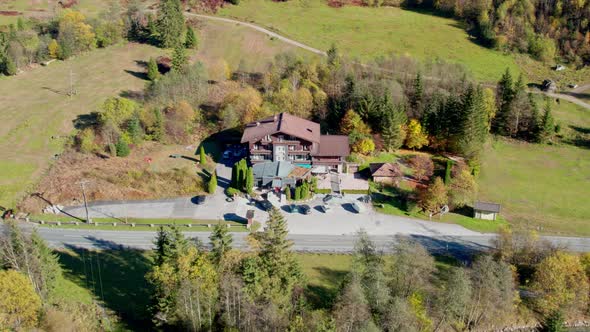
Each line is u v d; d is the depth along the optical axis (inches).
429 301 3029.0
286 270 2940.5
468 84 5610.2
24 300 2691.9
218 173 4751.5
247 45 7012.8
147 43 7086.6
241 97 5433.1
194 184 4520.2
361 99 5334.6
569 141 5625.0
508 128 5728.3
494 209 4224.9
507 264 3363.7
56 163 4630.9
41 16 7381.9
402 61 5920.3
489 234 4055.1
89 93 5807.1
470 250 3828.7
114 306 3127.5
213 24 7603.4
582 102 6353.3
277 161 4753.9
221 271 2859.3
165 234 2967.5
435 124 5187.0
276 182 4495.6
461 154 5172.2
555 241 3988.7
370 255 3161.9
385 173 4692.4
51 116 5344.5
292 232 3978.8
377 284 2883.9
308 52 6835.6
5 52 6279.5
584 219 4315.9
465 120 4980.3
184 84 5708.7
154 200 4345.5
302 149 4746.6
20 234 3125.0
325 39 7303.2
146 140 5137.8
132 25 7278.5
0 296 2635.3
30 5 7711.6
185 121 5305.1
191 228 3956.7
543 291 3228.3
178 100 5625.0
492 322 3169.3
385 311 2785.4
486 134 5408.5
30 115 5354.3
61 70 6382.9
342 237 3939.5
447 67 5920.3
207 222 4050.2
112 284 3309.5
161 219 4072.3
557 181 4904.0
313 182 4584.2
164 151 5009.8
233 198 4362.7
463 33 7701.8
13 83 6053.2
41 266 3024.1
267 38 7204.7
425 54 6993.1
